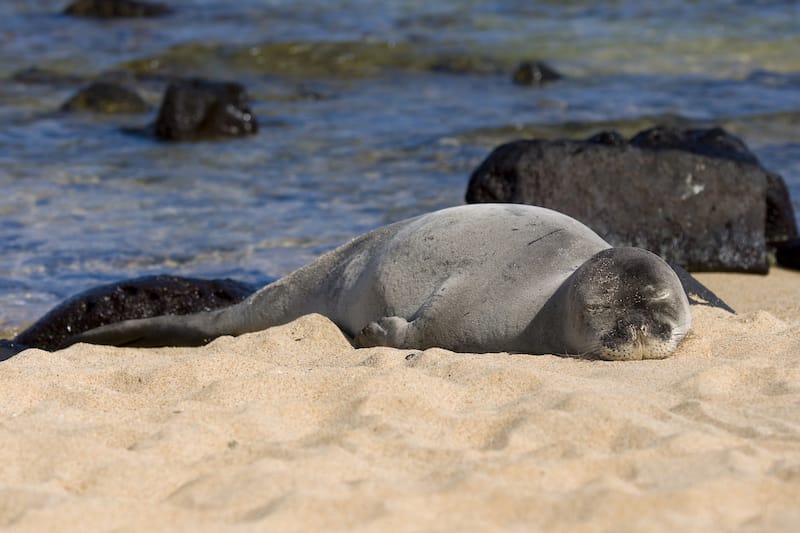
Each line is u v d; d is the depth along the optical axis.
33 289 37.88
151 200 49.38
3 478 18.36
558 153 40.41
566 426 19.80
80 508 16.39
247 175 54.12
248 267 39.94
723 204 40.75
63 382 24.38
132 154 58.97
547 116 68.69
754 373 23.16
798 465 17.52
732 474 17.27
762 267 40.84
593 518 15.69
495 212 28.09
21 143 60.91
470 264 27.02
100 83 71.50
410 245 28.20
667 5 108.06
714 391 22.23
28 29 99.81
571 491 16.75
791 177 52.66
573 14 104.69
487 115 68.75
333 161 56.88
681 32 96.00
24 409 22.73
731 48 90.06
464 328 26.22
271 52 88.44
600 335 24.44
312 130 64.94
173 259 41.03
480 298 26.27
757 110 69.94
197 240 43.28
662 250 40.31
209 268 39.94
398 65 85.88
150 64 85.12
